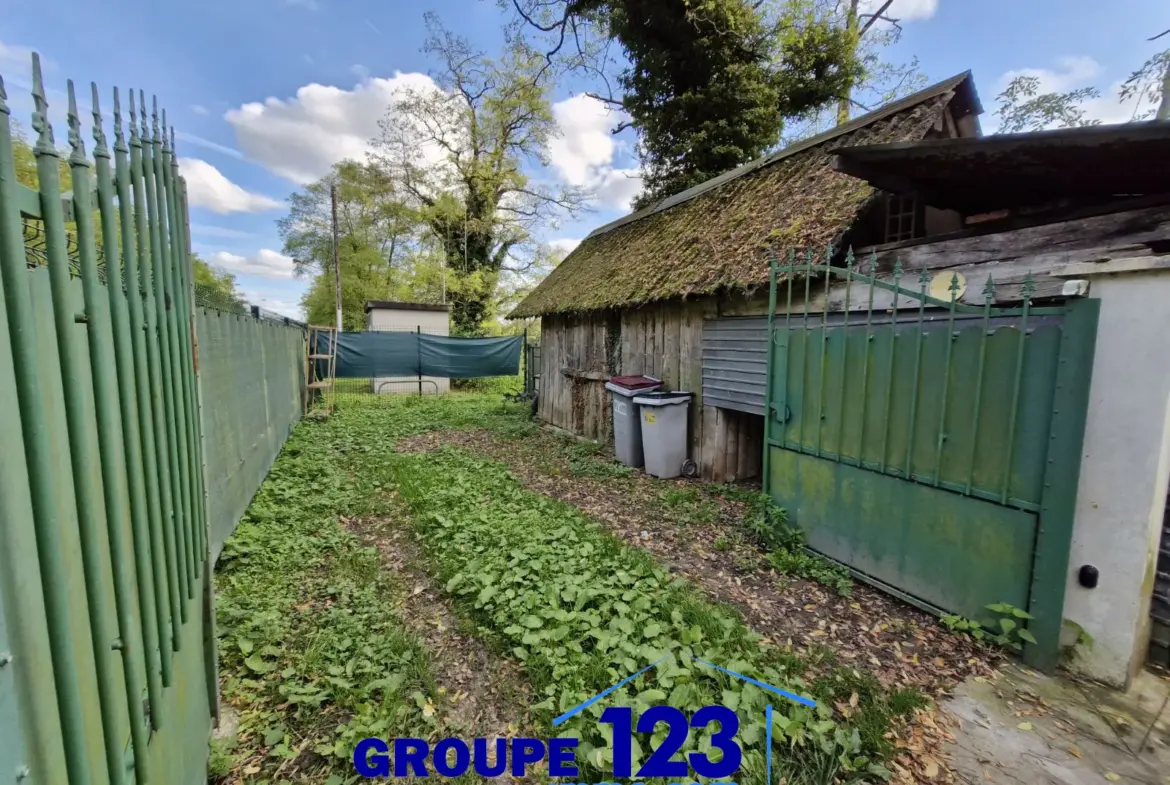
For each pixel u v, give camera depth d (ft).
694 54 36.52
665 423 18.74
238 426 13.38
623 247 28.60
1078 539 7.75
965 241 10.98
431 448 24.02
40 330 2.94
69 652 3.01
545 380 32.07
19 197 2.73
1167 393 6.91
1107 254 9.02
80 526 3.26
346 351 43.29
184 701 5.28
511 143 62.08
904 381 9.80
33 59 2.94
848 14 42.42
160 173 4.89
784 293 15.14
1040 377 7.91
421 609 9.82
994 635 8.59
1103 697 7.40
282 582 10.48
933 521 9.45
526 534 12.67
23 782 2.58
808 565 11.29
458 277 64.64
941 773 6.19
